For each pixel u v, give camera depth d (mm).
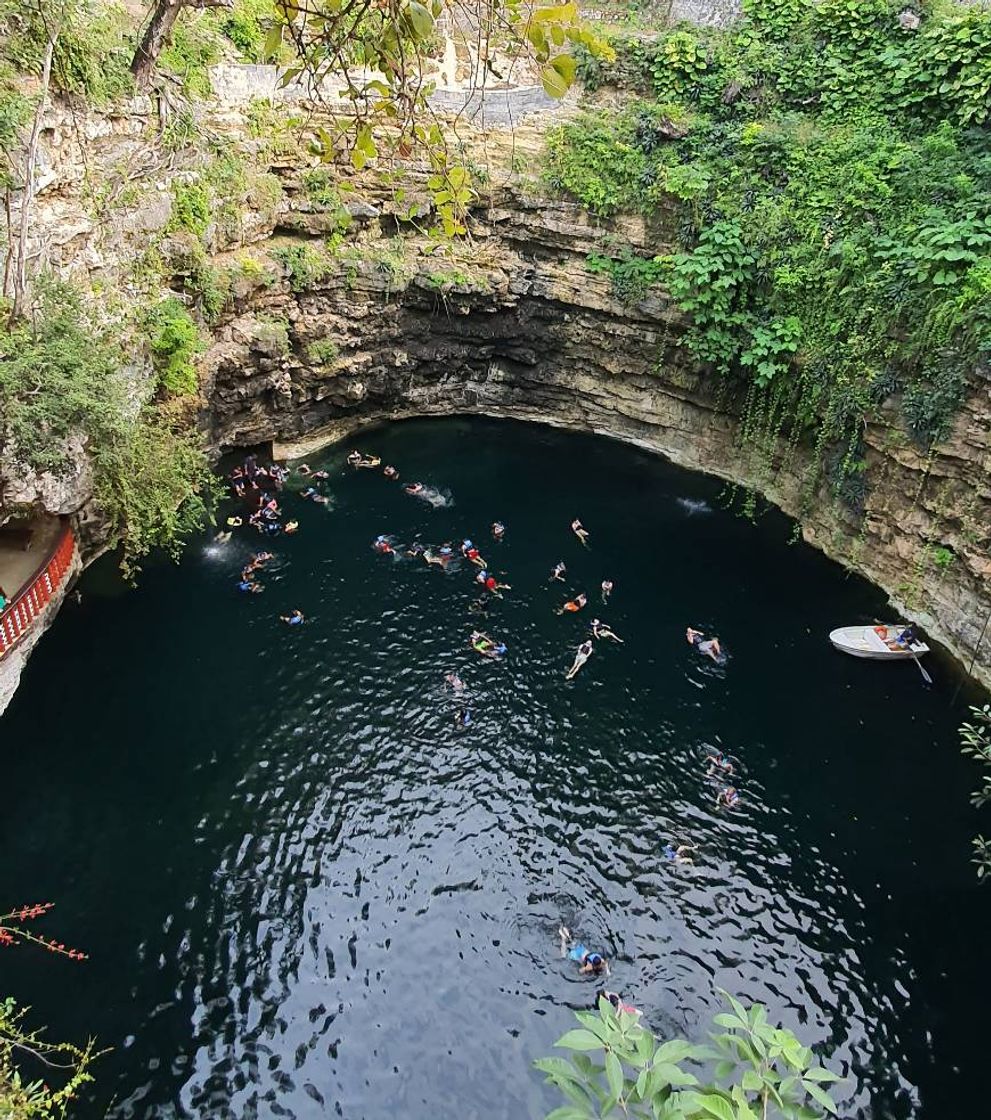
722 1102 4570
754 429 30516
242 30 28438
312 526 28938
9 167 19203
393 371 33469
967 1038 16266
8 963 16375
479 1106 15000
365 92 6328
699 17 32125
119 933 17078
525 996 16656
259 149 29188
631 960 17344
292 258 30109
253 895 18062
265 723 21812
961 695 23469
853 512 27516
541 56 5277
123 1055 15227
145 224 24641
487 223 32781
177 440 23844
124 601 24703
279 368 30406
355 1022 16109
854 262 26094
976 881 19047
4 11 19422
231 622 24656
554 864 19125
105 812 19312
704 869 19156
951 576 24359
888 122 28078
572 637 25141
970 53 25953
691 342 30109
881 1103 15180
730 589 27125
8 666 21188
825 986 16984
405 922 17812
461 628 25281
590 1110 4789
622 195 31375
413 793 20500
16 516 22484
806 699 23359
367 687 23156
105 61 22391
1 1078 10266
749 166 29703
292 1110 14781
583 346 33656
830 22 29234
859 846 19734
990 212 23828
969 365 23078
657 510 30750
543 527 29672
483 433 35156
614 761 21578
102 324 22047
